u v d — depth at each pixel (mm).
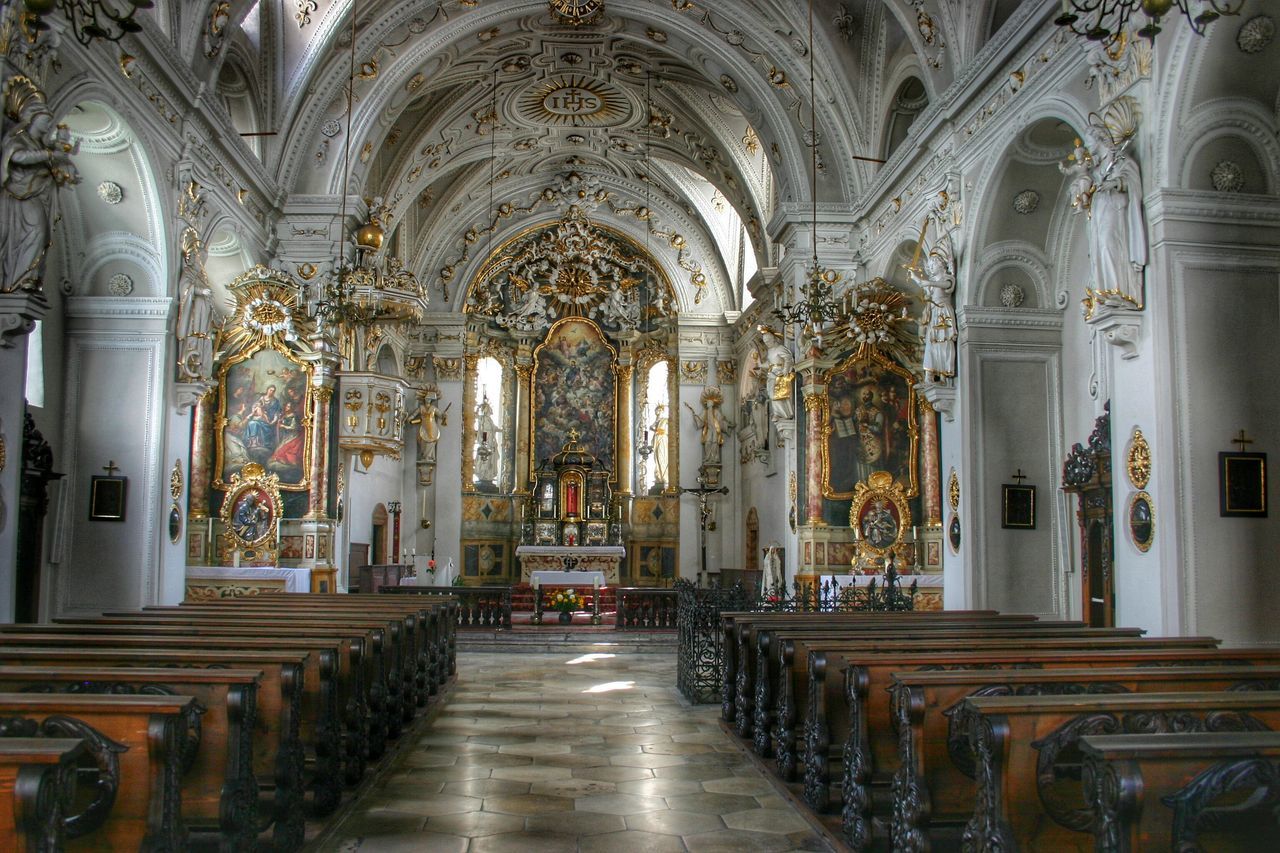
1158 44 9500
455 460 28641
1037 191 13625
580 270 30281
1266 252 9562
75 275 13375
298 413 16781
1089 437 13562
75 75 10758
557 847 6141
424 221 27938
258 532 16531
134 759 4047
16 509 9461
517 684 13406
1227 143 9547
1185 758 3305
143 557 13102
